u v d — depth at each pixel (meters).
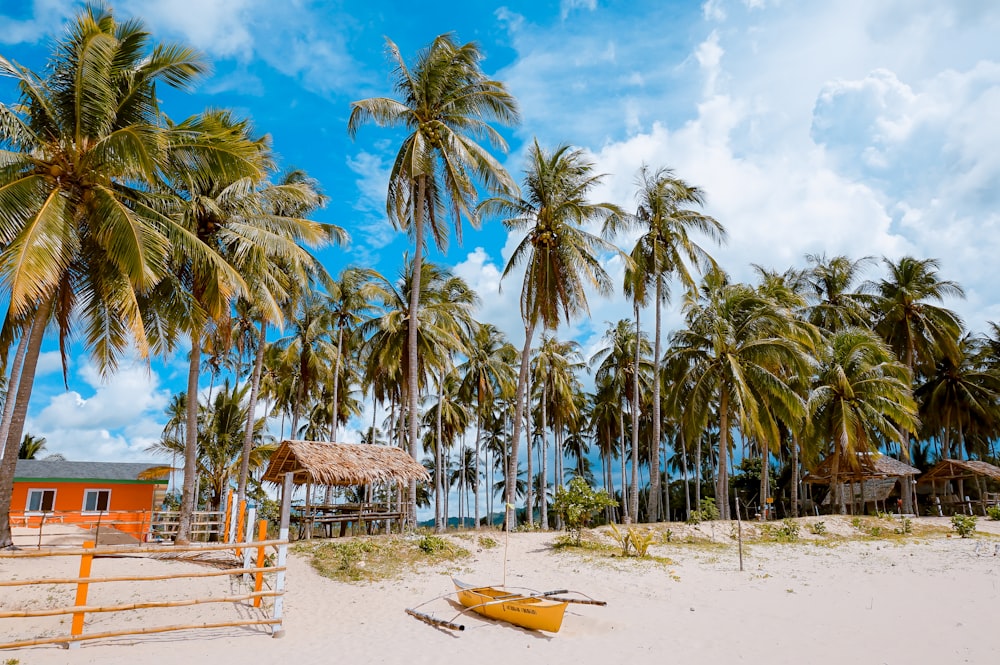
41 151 15.17
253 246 19.02
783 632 11.15
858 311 38.97
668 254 30.16
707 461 67.50
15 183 13.72
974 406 39.38
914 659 9.47
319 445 22.06
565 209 26.17
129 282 15.15
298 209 27.25
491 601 12.02
